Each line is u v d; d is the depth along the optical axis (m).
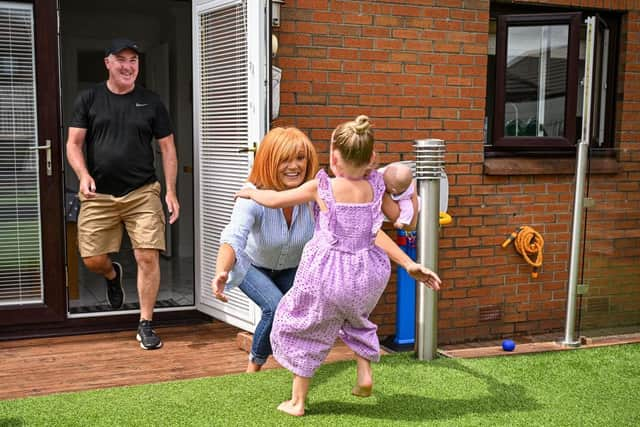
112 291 4.88
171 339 4.68
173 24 7.88
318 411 3.08
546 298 5.64
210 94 4.76
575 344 4.38
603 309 4.59
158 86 8.34
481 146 5.32
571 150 5.61
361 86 4.96
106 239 4.60
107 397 3.23
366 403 3.19
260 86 4.28
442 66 5.16
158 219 4.53
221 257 3.08
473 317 5.43
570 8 5.57
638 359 4.01
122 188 4.48
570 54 5.33
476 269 5.41
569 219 5.61
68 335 4.73
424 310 3.88
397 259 2.92
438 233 3.86
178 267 7.34
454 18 5.15
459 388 3.43
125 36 8.88
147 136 4.55
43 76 4.57
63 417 2.98
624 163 4.61
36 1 4.51
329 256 2.83
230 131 4.58
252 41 4.29
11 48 4.53
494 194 5.39
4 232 4.61
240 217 3.15
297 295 2.88
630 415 3.11
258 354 3.51
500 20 5.29
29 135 4.60
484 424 2.97
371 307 2.96
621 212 4.61
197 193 4.95
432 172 3.81
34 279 4.69
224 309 4.74
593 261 4.54
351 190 2.85
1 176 4.58
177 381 3.46
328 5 4.81
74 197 5.55
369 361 3.04
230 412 3.04
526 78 5.43
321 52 4.83
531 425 2.97
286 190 3.02
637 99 5.73
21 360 4.19
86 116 4.45
